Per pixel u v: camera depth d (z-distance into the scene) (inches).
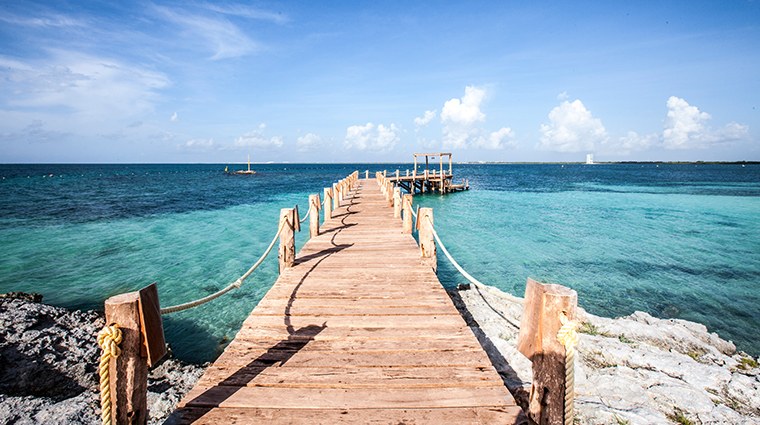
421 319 153.2
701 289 356.5
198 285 358.0
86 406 153.5
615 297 337.4
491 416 94.4
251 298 325.7
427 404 98.8
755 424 133.3
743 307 315.9
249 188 1514.5
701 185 1843.0
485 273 404.5
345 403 99.0
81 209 837.2
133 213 798.5
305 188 1524.4
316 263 235.5
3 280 362.3
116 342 71.5
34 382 174.1
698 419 134.2
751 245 532.7
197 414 94.2
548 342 76.5
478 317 219.0
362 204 549.0
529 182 2132.1
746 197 1216.8
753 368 183.5
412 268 223.9
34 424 137.9
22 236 558.9
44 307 247.1
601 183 2032.5
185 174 2935.5
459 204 1035.9
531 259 458.0
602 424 126.1
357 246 280.8
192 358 227.6
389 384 107.4
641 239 570.3
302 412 95.6
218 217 759.1
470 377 111.3
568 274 400.5
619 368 169.5
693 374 167.3
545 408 77.8
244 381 108.4
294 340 135.2
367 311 161.0
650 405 141.2
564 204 1030.4
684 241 556.1
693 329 237.8
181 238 558.9
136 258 446.3
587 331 219.1
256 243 532.1
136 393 75.8
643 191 1483.8
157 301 82.4
